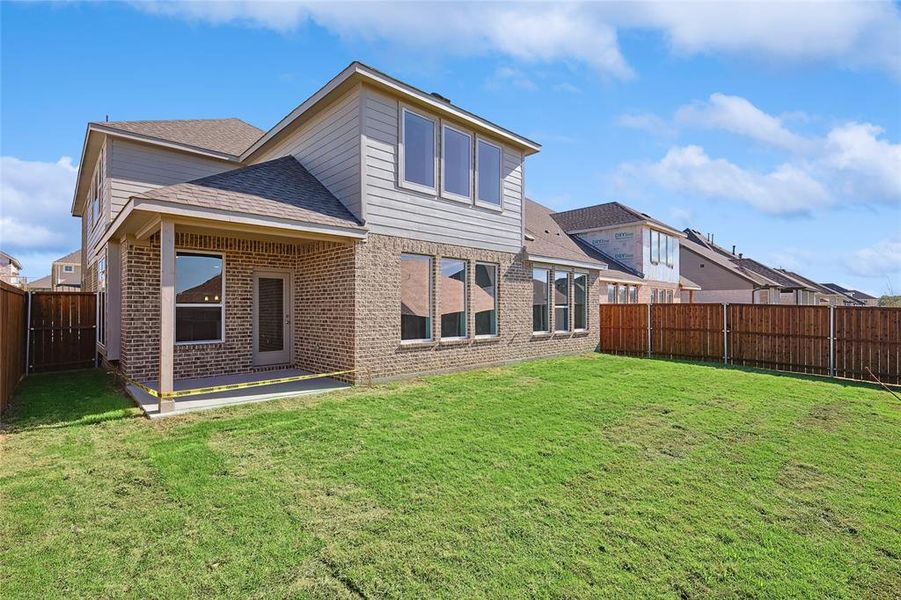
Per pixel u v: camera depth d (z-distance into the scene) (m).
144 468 4.69
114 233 8.80
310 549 3.30
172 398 6.77
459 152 11.08
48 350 10.94
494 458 5.08
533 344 13.14
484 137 11.73
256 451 5.22
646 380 10.06
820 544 3.46
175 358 9.25
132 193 11.29
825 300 46.25
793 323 12.05
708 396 8.50
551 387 9.02
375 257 9.21
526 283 12.94
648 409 7.41
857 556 3.31
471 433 5.96
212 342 9.70
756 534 3.58
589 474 4.70
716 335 13.56
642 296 24.11
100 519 3.69
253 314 10.27
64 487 4.24
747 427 6.50
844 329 11.20
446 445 5.48
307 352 10.32
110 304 10.32
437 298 10.45
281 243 10.22
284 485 4.33
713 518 3.83
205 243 9.52
